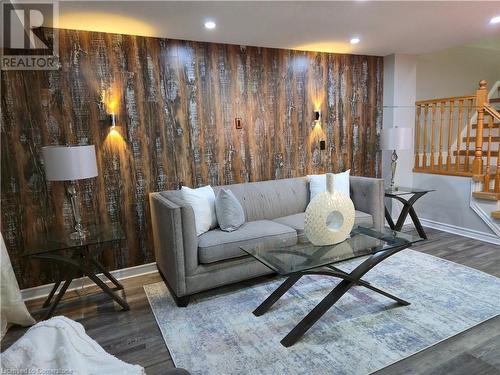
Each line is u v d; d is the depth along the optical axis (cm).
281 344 217
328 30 331
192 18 280
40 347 100
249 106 385
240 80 376
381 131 446
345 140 458
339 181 389
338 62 438
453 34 357
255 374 191
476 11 288
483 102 400
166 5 250
